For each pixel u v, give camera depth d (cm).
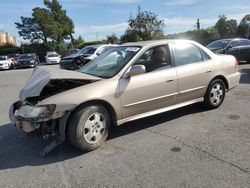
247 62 1628
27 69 2664
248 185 346
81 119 444
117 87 480
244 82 987
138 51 523
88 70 551
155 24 3512
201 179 363
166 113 632
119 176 382
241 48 1555
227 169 384
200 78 594
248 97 756
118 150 462
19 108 463
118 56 543
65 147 483
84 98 443
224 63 643
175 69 555
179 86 559
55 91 469
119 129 552
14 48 5459
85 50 1584
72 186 366
